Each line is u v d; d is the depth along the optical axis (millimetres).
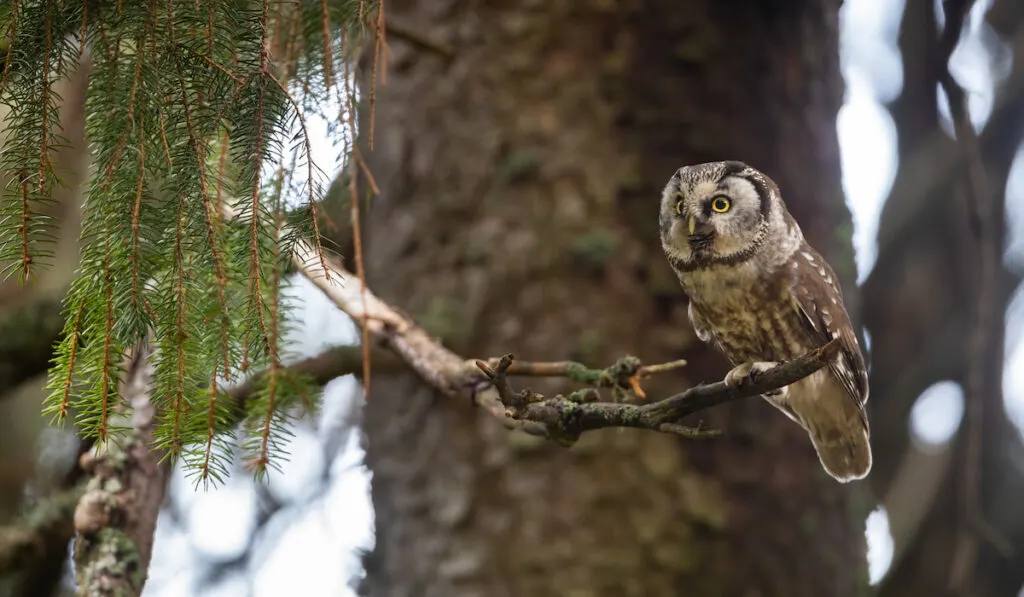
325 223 8336
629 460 10391
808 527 10641
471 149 11188
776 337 9125
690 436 6379
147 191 5594
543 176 11008
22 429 15633
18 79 5504
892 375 16734
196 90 5594
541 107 11172
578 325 10633
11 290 13914
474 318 10758
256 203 5723
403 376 11039
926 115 15898
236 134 5723
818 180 11523
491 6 11453
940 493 15617
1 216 5461
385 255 11398
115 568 7508
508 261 10836
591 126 11109
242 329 5969
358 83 7336
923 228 16641
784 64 11523
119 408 7715
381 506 11062
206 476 5789
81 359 5750
